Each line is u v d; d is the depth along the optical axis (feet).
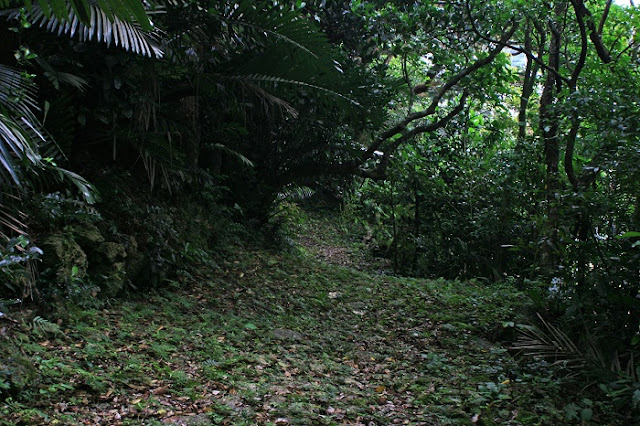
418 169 37.52
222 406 12.82
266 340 18.97
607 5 29.19
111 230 20.47
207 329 18.65
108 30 16.19
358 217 47.21
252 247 31.68
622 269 19.65
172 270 23.16
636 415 14.66
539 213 30.55
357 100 28.86
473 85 34.24
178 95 25.25
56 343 14.37
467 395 15.46
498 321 21.88
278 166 35.68
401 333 22.06
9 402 11.13
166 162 23.62
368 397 15.08
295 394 14.24
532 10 29.12
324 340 20.42
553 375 17.49
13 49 18.03
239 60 25.63
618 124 19.30
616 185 21.22
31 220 17.20
